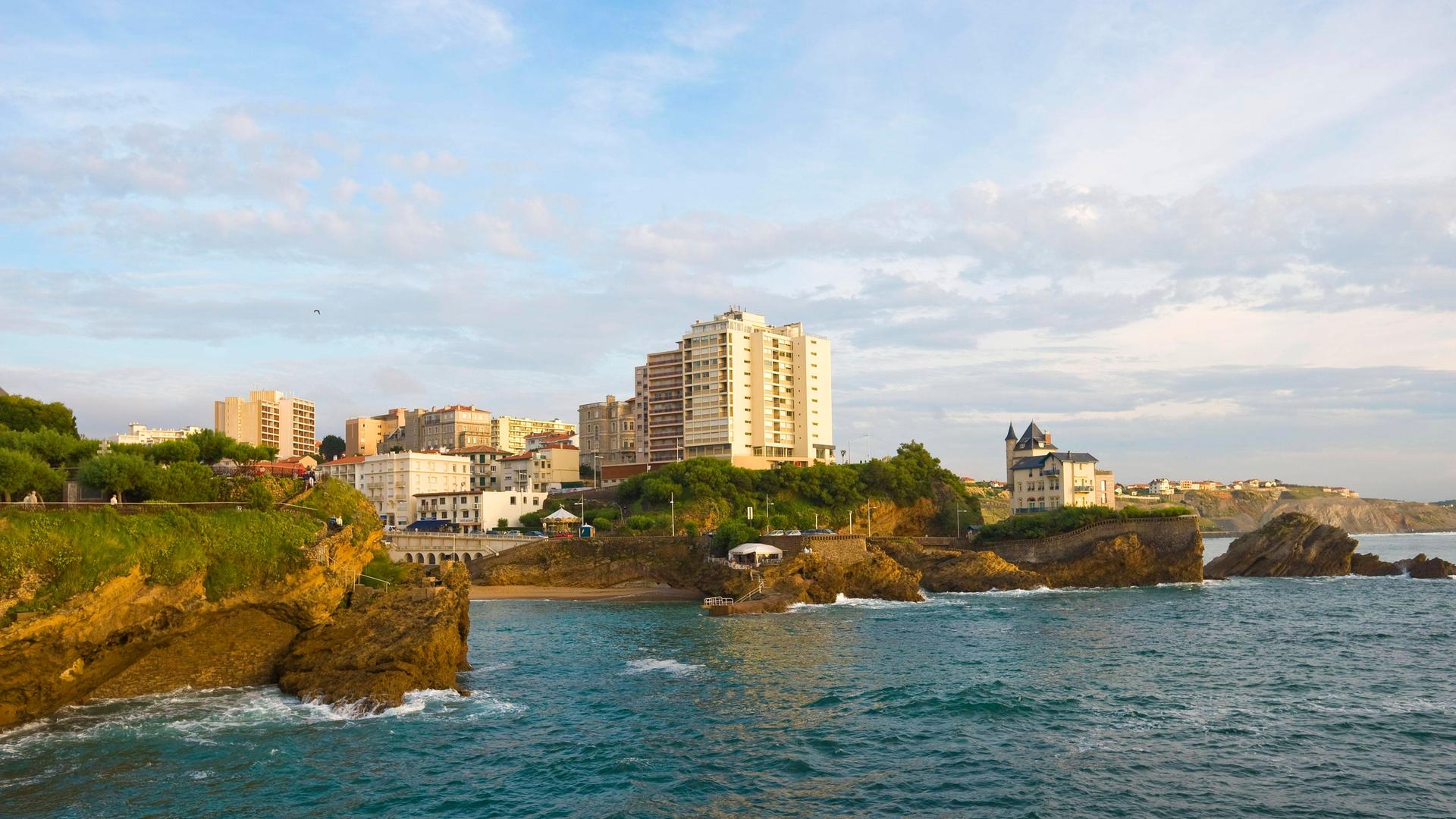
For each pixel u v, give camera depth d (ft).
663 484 561.84
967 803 131.13
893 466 620.49
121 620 156.56
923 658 242.37
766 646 265.34
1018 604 381.60
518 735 164.35
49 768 140.26
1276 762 146.92
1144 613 340.18
